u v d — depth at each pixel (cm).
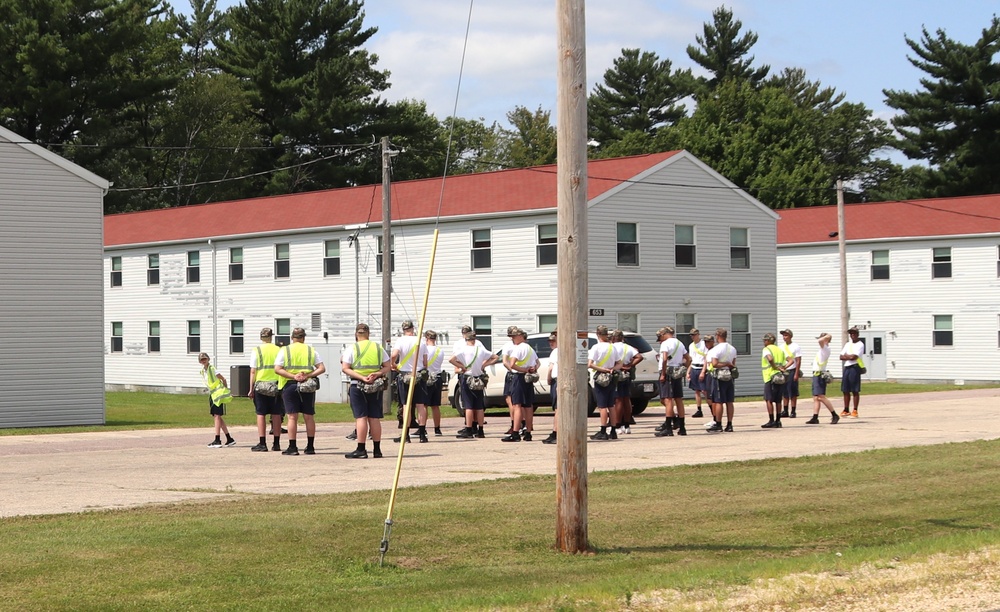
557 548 1109
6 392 2948
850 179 9100
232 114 7262
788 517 1299
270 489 1509
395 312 4247
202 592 916
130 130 6631
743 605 866
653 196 4003
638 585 915
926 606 869
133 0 6456
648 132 9350
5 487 1541
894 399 3691
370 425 1933
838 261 5419
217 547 1080
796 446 2084
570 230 1094
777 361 2523
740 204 4294
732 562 1059
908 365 5253
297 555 1057
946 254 5166
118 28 6156
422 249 4159
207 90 7169
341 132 7056
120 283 5303
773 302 4397
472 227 4025
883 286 5316
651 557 1085
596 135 9588
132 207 6600
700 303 4134
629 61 9500
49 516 1256
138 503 1370
